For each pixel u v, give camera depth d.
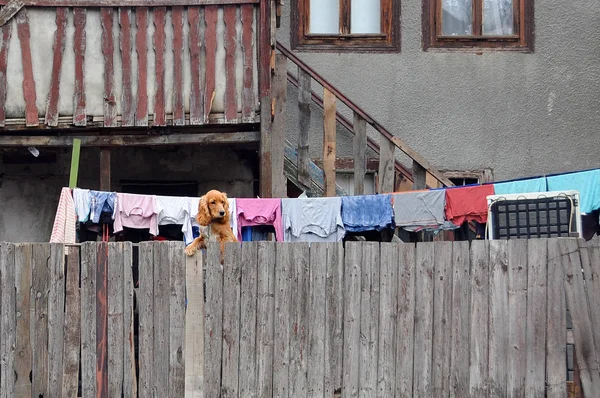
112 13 14.95
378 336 9.92
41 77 14.87
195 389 9.95
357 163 15.26
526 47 18.03
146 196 13.45
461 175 17.80
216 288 10.02
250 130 15.18
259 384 9.98
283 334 9.98
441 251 9.86
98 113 14.84
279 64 15.62
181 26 14.94
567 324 9.60
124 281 10.02
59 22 14.90
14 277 9.97
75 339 9.99
